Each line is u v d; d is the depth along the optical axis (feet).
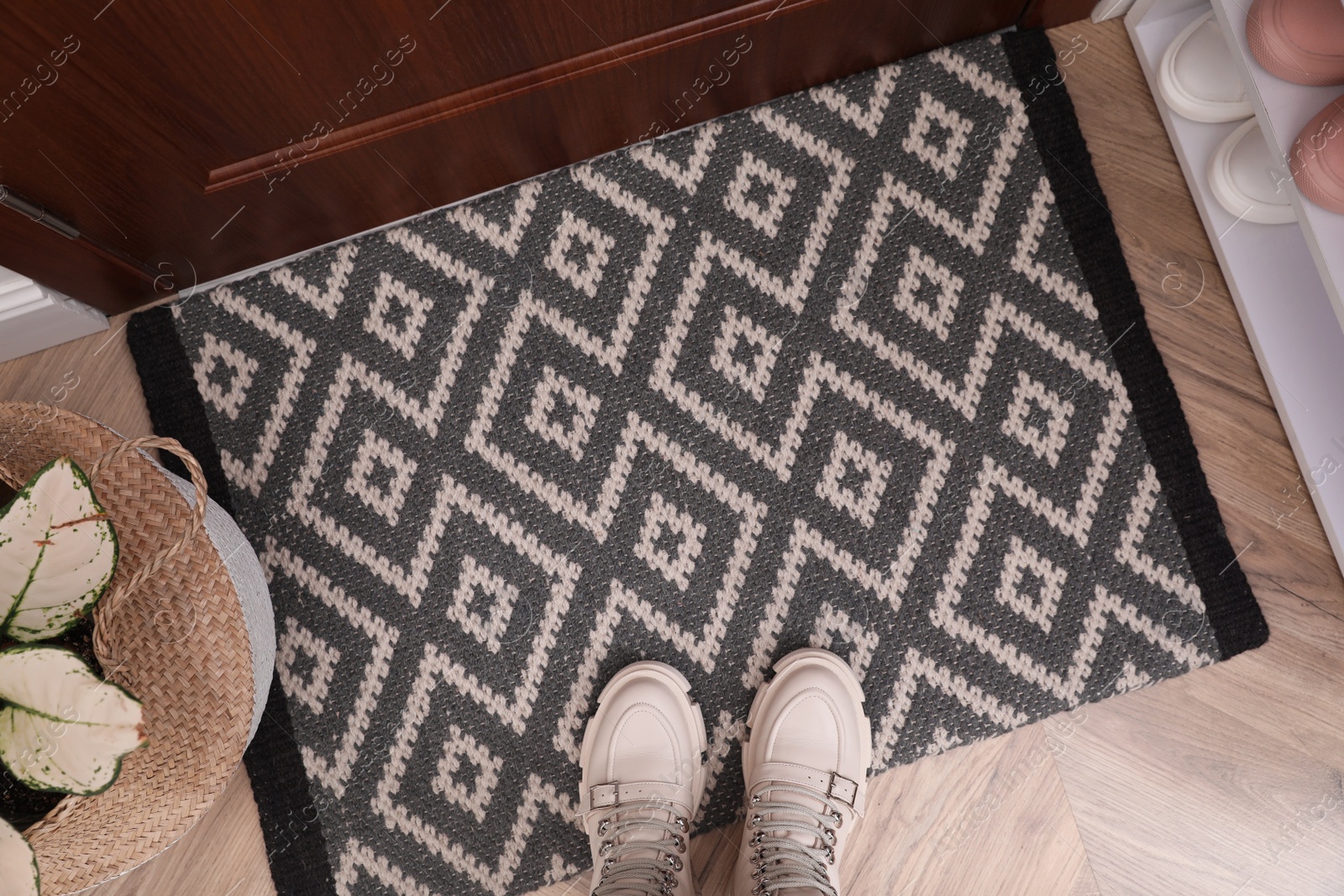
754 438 2.95
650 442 2.95
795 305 2.97
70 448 2.07
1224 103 2.76
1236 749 2.88
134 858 2.06
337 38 2.14
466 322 2.98
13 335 2.73
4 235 2.31
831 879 2.75
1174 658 2.89
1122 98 2.99
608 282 2.97
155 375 2.94
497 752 2.90
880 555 2.92
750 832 2.77
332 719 2.90
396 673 2.92
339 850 2.87
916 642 2.91
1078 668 2.90
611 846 2.74
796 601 2.92
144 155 2.28
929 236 2.98
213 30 1.99
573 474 2.95
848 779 2.79
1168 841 2.87
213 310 2.97
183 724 2.06
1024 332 2.96
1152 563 2.90
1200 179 2.89
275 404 2.95
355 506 2.94
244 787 2.87
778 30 2.63
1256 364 2.93
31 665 1.62
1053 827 2.89
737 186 2.99
